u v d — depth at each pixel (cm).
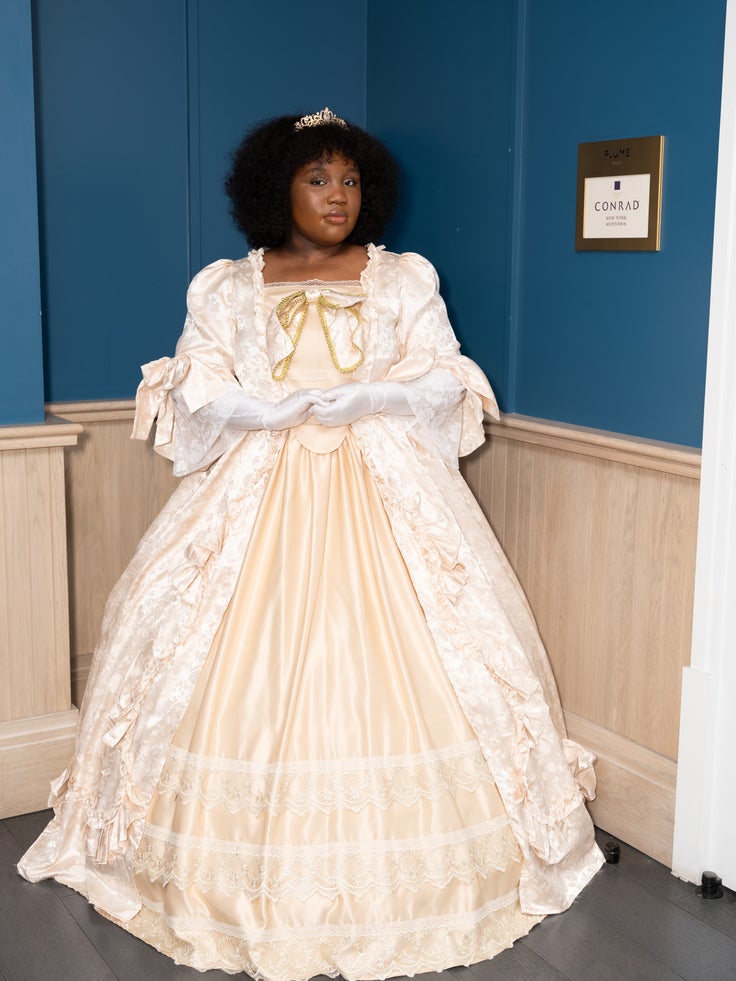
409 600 233
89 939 221
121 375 304
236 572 231
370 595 230
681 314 234
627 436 249
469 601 237
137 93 293
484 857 222
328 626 225
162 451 262
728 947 221
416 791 216
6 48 247
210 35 300
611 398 254
